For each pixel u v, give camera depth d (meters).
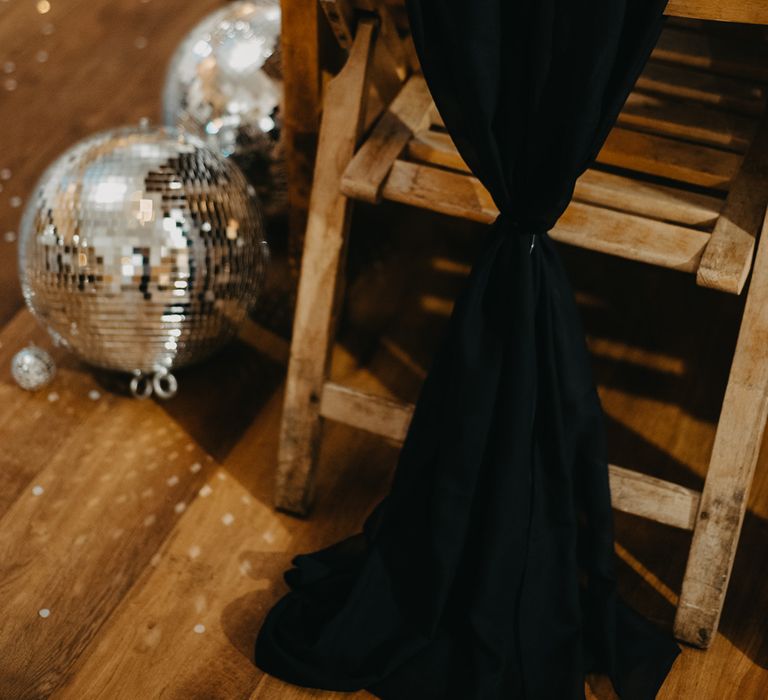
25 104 2.20
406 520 1.41
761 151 1.38
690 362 1.77
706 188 1.49
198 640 1.42
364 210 1.92
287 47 1.47
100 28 2.38
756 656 1.42
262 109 1.76
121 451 1.65
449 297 1.88
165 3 2.45
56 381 1.75
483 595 1.34
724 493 1.34
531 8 1.15
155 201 1.53
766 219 1.25
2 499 1.58
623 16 1.13
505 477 1.32
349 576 1.44
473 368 1.32
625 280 1.88
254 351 1.81
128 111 2.20
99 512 1.57
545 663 1.36
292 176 1.64
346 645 1.37
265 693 1.37
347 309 1.86
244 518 1.57
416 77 1.52
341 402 1.49
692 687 1.38
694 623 1.40
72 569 1.50
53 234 1.54
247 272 1.63
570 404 1.33
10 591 1.47
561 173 1.20
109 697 1.36
